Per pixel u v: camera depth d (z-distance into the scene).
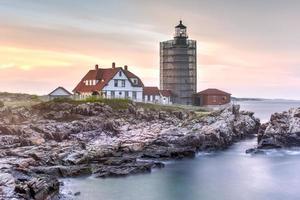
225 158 77.06
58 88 137.12
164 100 148.62
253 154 81.81
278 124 89.81
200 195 52.03
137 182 56.78
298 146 86.75
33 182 44.28
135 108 110.12
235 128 100.62
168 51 162.50
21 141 72.75
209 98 156.12
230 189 55.06
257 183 58.53
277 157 78.50
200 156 78.69
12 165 55.50
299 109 94.62
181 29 163.00
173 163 71.06
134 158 70.31
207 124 96.44
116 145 76.25
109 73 135.25
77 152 68.31
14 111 93.56
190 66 162.00
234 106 107.94
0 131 76.62
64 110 100.00
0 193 41.62
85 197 48.34
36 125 83.69
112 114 102.88
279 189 55.38
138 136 86.00
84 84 140.38
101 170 60.34
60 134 80.62
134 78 138.38
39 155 62.56
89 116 98.69
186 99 160.62
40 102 110.31
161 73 164.88
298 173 65.06
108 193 50.78
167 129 92.25
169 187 54.88
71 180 55.97
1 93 138.00
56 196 46.78
